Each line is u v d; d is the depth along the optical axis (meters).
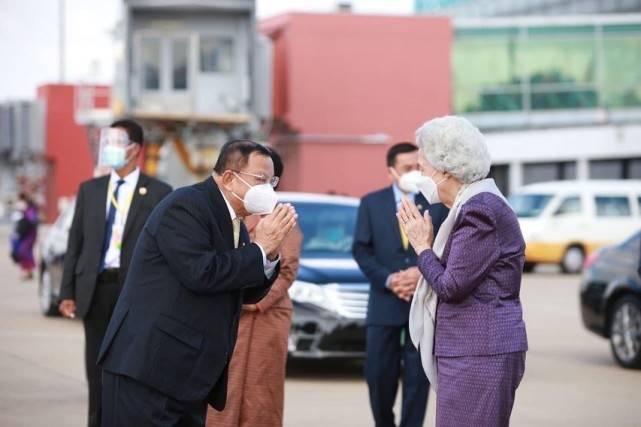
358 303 14.32
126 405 6.80
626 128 51.41
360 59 51.91
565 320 22.36
